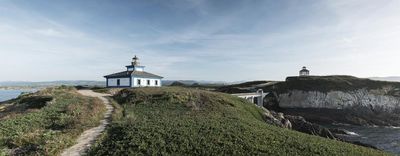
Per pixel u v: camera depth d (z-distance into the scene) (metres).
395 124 68.25
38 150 16.83
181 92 47.62
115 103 40.56
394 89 80.81
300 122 52.78
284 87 95.38
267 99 93.50
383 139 49.66
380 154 22.91
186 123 25.61
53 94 47.22
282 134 24.38
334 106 82.62
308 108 85.69
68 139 19.25
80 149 17.73
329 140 26.30
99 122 26.52
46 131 21.89
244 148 18.55
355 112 77.62
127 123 24.80
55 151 16.89
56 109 32.41
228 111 38.56
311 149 19.91
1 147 18.02
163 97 42.94
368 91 81.62
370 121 70.94
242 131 23.42
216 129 23.27
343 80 89.81
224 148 18.27
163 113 32.84
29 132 21.64
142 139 19.11
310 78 96.25
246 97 74.88
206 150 17.75
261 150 18.42
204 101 43.28
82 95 49.78
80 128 22.95
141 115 30.84
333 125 69.62
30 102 42.25
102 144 18.55
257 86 107.94
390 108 76.88
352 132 57.12
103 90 63.09
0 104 50.41
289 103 90.25
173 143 18.69
